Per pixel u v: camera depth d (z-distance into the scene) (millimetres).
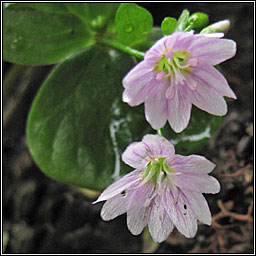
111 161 113
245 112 123
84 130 114
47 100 114
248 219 118
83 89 115
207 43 94
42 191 131
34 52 116
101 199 90
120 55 117
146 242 123
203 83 98
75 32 117
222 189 120
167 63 97
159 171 97
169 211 98
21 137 136
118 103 115
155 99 98
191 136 111
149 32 113
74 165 113
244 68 127
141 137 113
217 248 119
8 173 135
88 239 125
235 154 121
